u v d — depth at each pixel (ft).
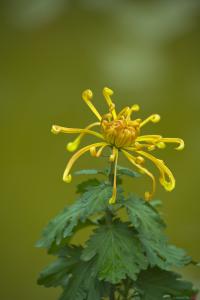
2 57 6.40
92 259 2.75
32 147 6.22
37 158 6.18
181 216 5.95
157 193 5.95
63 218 2.67
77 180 6.02
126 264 2.61
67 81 6.38
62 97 6.35
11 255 5.82
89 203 2.63
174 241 5.87
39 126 6.27
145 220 2.64
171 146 6.20
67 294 2.73
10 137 6.24
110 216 2.71
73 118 6.31
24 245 5.87
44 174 6.13
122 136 2.63
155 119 2.72
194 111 6.38
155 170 5.98
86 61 6.41
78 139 2.65
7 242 5.88
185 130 6.33
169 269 2.69
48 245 2.66
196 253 5.85
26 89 6.36
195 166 6.18
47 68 6.41
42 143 6.23
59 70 6.40
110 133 2.64
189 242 5.87
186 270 5.03
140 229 2.66
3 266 5.75
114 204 2.67
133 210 2.65
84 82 6.38
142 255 2.63
